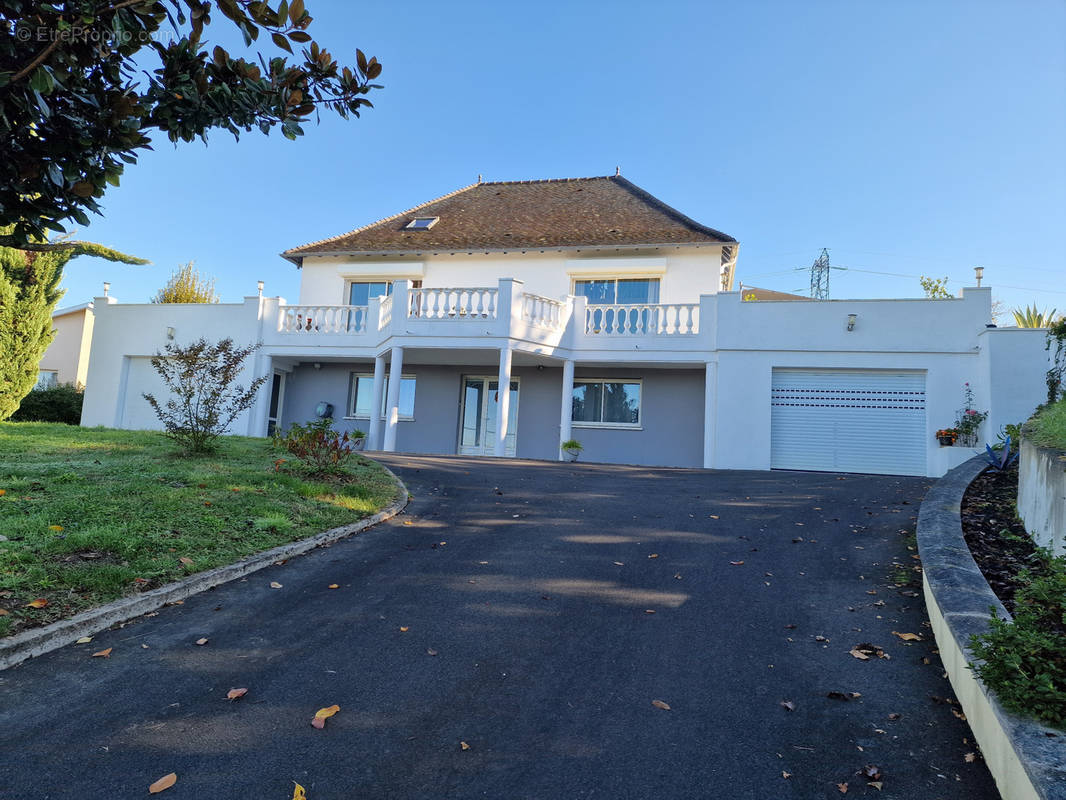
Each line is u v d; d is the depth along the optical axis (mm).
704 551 7215
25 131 3928
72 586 5125
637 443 18188
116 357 20031
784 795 3139
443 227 21719
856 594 5902
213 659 4461
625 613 5453
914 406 15508
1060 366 11641
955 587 4867
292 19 4301
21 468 8562
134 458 9891
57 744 3412
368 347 18406
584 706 3959
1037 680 3072
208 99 4445
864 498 10031
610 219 20734
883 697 4086
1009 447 10242
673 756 3449
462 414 19438
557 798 3080
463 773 3264
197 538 6512
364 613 5348
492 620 5262
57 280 18938
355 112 4988
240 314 19312
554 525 8273
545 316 16953
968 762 3389
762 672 4430
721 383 16453
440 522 8344
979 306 15180
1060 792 2500
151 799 2998
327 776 3219
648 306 17250
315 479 9461
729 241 18016
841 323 15898
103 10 3689
